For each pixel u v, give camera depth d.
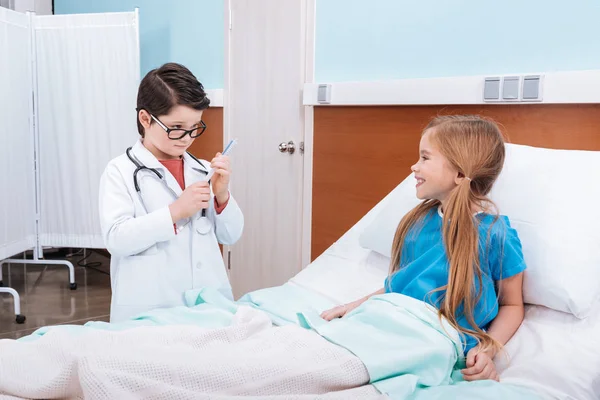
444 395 1.02
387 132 2.15
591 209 1.36
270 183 2.79
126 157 1.56
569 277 1.27
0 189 3.14
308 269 1.80
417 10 2.06
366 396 0.98
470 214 1.27
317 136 2.46
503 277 1.29
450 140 1.31
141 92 1.48
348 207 2.34
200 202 1.47
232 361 0.96
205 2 3.27
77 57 3.37
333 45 2.40
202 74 3.35
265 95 2.77
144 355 0.94
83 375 0.85
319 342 1.08
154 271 1.51
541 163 1.49
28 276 3.81
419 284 1.29
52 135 3.45
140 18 3.91
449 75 1.98
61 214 3.49
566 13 1.65
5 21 3.14
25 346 1.03
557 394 1.09
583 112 1.60
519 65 1.78
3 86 3.13
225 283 1.64
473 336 1.20
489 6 1.84
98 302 3.25
